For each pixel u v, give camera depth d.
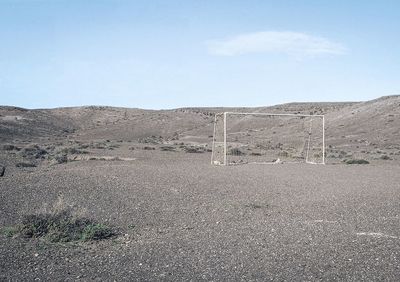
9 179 27.42
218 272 10.49
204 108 190.12
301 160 55.75
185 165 42.75
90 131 146.38
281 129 121.31
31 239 13.29
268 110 154.00
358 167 43.88
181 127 146.38
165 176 31.38
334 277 10.21
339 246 12.88
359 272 10.57
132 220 16.66
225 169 39.34
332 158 60.59
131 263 11.18
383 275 10.37
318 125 115.19
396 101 115.88
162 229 15.30
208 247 12.78
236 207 19.89
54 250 12.23
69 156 53.03
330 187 27.45
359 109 118.69
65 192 22.69
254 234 14.48
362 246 12.89
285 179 31.84
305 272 10.56
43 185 24.94
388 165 47.19
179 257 11.73
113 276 10.12
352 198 22.72
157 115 161.12
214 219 17.11
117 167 37.06
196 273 10.41
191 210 19.00
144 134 139.50
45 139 114.88
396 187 27.44
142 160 49.50
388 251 12.38
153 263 11.17
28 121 137.88
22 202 19.62
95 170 33.66
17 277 9.94
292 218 17.34
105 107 187.12
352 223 16.28
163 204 20.34
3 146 63.62
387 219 17.08
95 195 22.08
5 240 13.04
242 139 114.19
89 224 14.79
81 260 11.37
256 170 38.94
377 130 99.00
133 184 26.45
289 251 12.35
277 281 9.91
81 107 185.38
